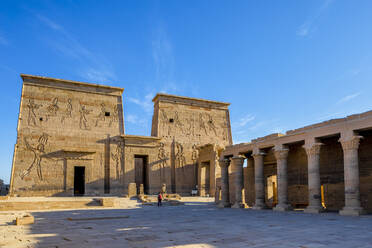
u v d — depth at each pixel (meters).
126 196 42.47
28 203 29.59
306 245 9.77
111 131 50.22
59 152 46.00
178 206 33.88
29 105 45.94
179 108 57.50
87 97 50.12
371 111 19.03
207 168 54.50
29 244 10.36
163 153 53.44
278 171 25.88
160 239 11.23
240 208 29.41
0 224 17.22
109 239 11.31
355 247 9.41
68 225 16.06
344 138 20.34
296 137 24.33
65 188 45.09
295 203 29.02
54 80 48.25
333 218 17.91
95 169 47.62
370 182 21.94
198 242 10.53
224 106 62.38
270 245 9.86
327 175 25.55
